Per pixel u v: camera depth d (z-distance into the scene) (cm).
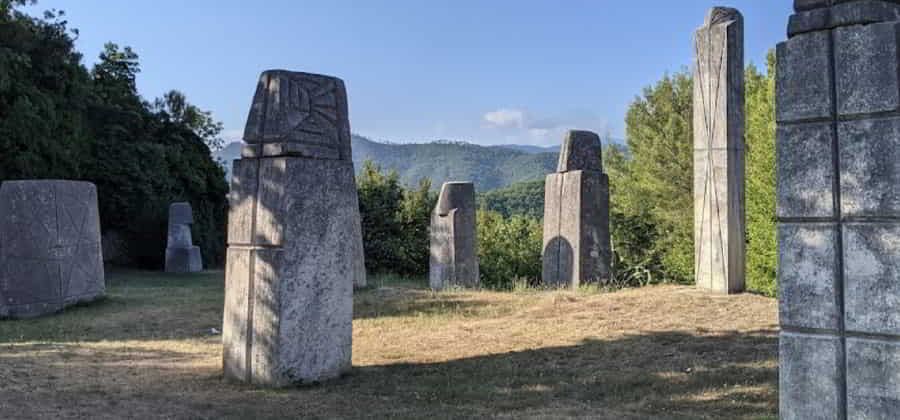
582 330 895
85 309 1252
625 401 608
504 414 577
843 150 377
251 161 703
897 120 357
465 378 707
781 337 401
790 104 398
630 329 879
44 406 592
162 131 2809
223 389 668
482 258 2206
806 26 391
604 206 1336
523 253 2195
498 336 901
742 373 669
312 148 695
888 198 360
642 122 3200
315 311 696
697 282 1104
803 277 392
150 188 2530
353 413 587
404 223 2394
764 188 1788
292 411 593
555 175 1373
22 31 2097
